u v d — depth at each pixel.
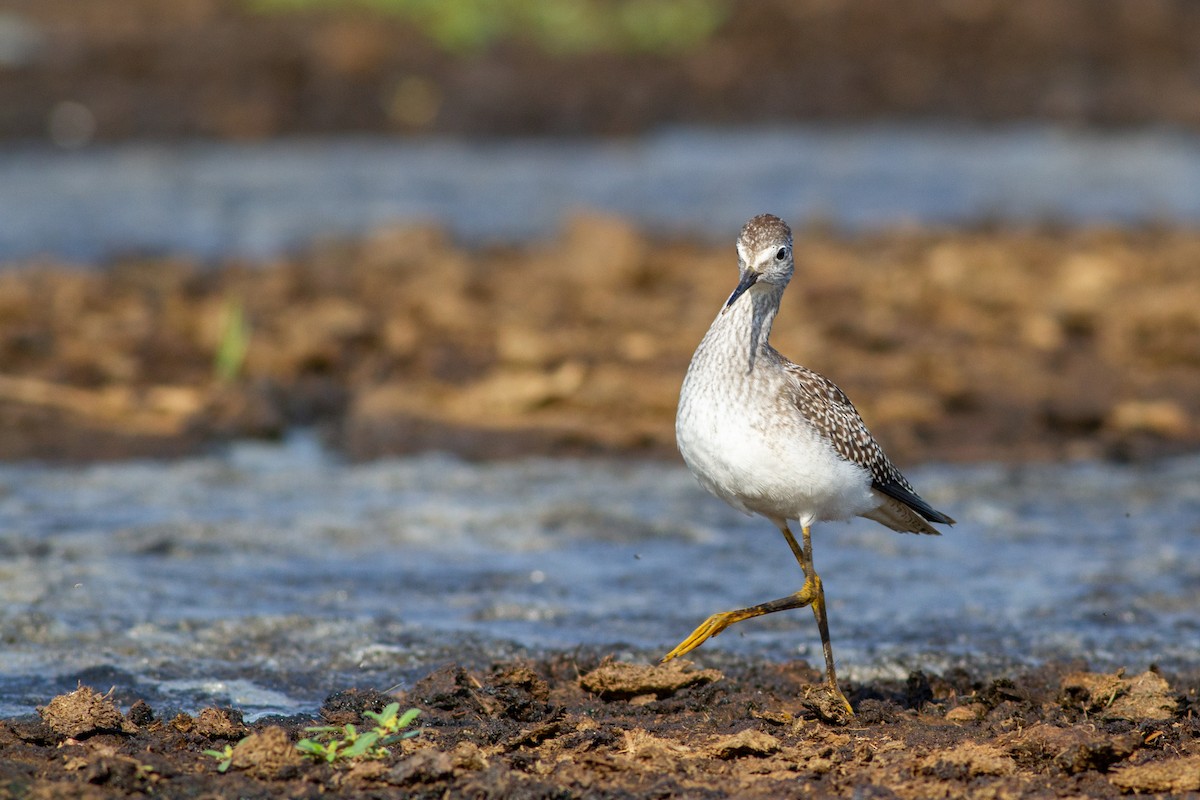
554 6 40.97
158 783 6.83
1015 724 7.94
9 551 11.11
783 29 41.31
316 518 12.28
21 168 31.28
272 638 9.54
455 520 12.29
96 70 35.44
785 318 18.72
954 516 12.56
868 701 8.31
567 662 9.04
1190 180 31.95
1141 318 18.47
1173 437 14.98
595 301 19.70
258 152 33.53
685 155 34.53
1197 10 42.78
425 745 7.34
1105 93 38.94
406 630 9.70
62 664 8.99
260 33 38.75
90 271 21.64
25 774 6.79
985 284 20.33
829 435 8.22
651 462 14.19
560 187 30.56
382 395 15.56
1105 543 11.90
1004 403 15.70
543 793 6.71
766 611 8.36
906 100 38.59
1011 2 42.72
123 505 12.54
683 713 8.28
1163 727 7.80
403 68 37.03
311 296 20.09
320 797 6.75
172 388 15.92
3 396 15.05
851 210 28.39
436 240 23.44
